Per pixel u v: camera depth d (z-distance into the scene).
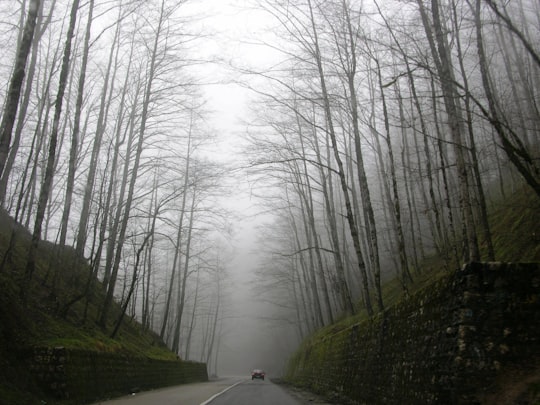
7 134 9.30
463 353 5.83
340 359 14.27
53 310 14.16
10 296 10.97
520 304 5.96
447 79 7.62
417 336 7.59
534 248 10.17
